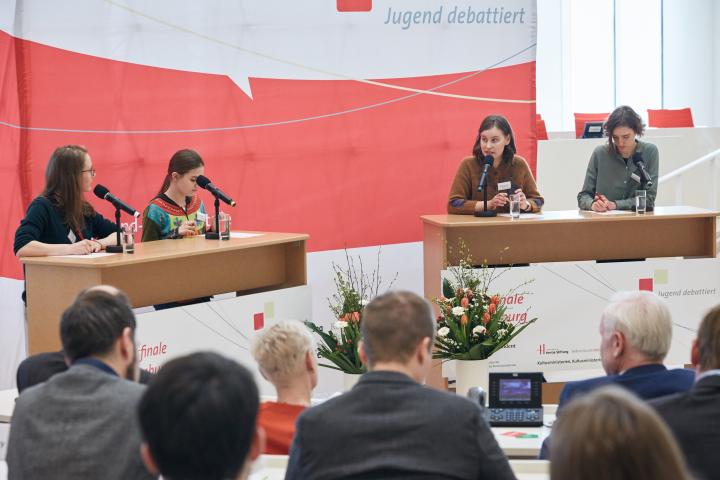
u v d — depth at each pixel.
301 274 6.02
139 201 6.80
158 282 5.21
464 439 2.38
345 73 7.25
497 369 5.99
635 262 6.05
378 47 7.29
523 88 7.58
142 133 6.77
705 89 13.39
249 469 1.84
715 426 2.49
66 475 2.46
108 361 2.67
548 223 6.14
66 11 6.52
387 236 7.48
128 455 2.46
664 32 13.16
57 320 4.92
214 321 5.36
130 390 2.54
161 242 5.49
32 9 6.45
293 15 7.07
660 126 10.88
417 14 7.34
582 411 1.41
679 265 6.08
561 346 6.04
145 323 4.99
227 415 1.70
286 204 7.19
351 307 5.09
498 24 7.50
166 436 1.69
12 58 6.59
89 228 5.50
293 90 7.14
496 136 6.21
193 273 5.43
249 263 5.81
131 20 6.69
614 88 13.04
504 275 5.92
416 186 7.50
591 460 1.36
